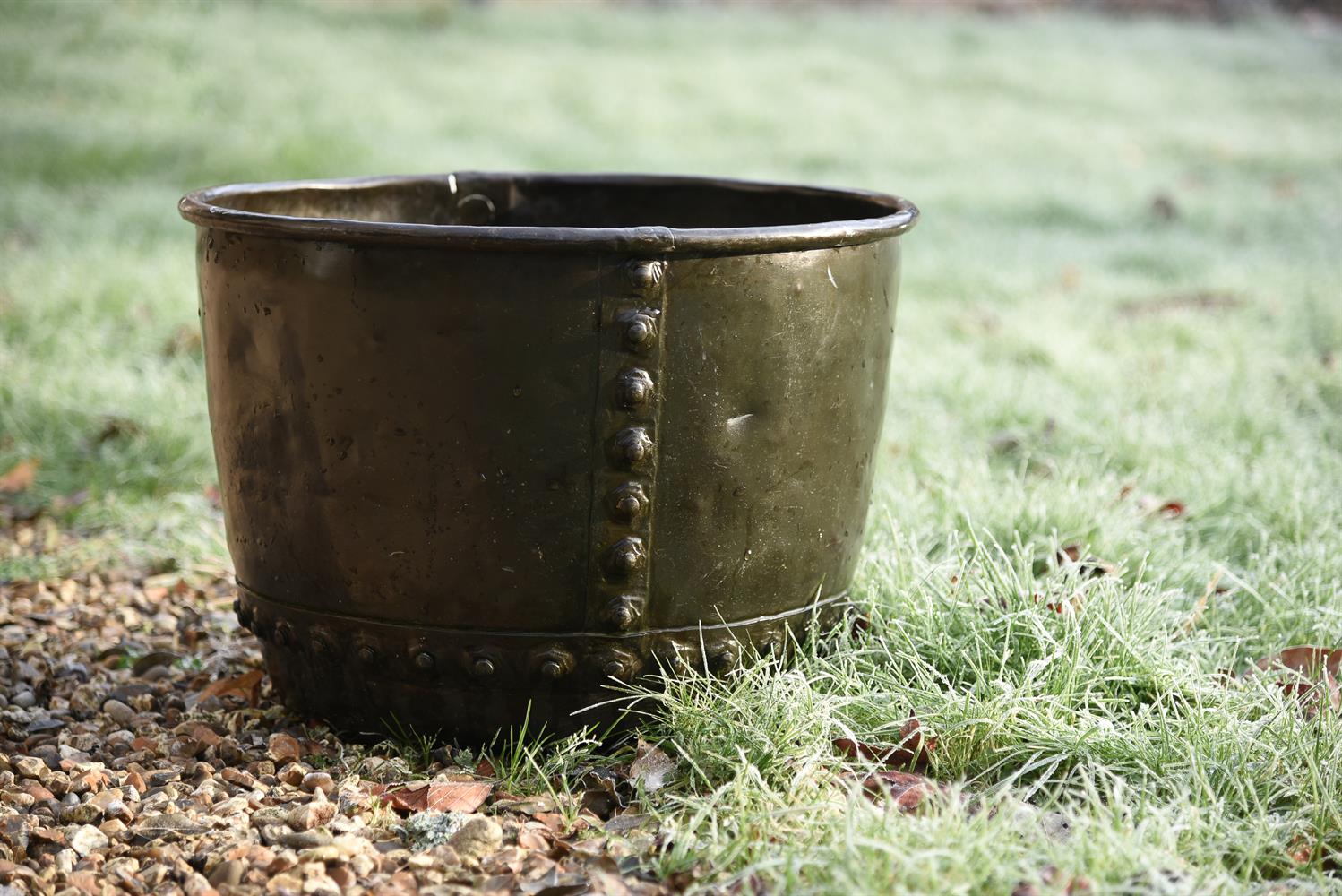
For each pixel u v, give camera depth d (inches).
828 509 88.0
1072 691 88.4
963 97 359.3
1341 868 82.0
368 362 83.7
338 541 85.6
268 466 86.6
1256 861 81.7
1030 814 82.4
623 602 84.9
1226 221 221.9
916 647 91.8
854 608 93.4
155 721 92.3
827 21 482.0
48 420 121.4
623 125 307.4
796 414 85.7
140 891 79.7
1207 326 152.9
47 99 273.3
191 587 105.9
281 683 90.6
